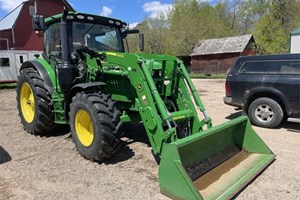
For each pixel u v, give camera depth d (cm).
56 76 534
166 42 3916
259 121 670
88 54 483
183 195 319
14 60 1848
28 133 613
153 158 461
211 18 4634
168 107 484
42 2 2527
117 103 476
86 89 458
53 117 570
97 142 420
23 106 627
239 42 3506
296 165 439
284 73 635
